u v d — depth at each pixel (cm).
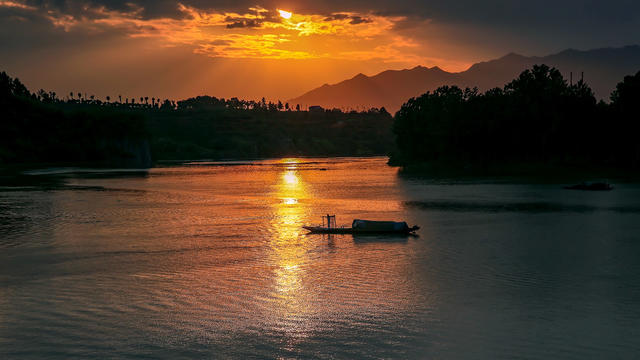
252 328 2067
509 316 2170
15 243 4044
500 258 3353
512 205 6662
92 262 3331
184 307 2338
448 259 3344
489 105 17225
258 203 7150
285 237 4306
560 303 2344
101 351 1841
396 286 2670
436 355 1781
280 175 15538
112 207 6619
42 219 5459
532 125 15175
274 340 1939
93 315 2230
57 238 4272
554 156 15912
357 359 1762
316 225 5009
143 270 3095
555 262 3222
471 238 4159
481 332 1988
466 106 18138
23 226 4953
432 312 2234
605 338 1908
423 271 3011
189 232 4584
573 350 1803
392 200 7481
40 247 3872
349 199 7688
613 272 2939
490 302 2369
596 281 2733
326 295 2516
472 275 2895
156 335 1991
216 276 2930
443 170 16000
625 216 5506
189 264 3262
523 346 1845
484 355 1772
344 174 15550
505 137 15538
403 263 3241
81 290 2638
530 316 2167
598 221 5131
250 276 2928
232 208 6525
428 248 3747
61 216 5700
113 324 2116
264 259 3412
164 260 3391
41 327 2078
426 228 4734
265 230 4697
